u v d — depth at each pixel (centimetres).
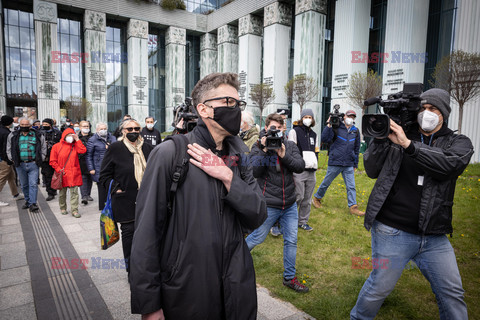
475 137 1153
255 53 2823
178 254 118
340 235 442
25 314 254
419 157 165
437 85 1157
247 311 127
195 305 117
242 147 146
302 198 449
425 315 254
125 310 260
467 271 329
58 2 2545
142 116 2961
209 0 3406
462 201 599
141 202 119
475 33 1188
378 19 2033
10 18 2595
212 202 123
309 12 2223
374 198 195
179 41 3152
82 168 660
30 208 592
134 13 2889
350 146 515
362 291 204
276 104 2562
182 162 121
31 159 589
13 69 2625
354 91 1617
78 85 2795
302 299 277
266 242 417
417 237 186
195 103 135
